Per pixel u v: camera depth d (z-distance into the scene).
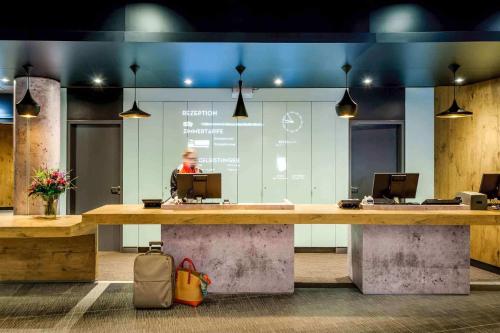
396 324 3.86
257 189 7.30
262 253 4.73
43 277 5.14
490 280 5.54
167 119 7.25
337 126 7.29
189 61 5.05
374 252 4.72
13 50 4.55
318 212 4.57
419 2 4.26
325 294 4.73
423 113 7.27
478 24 4.24
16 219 4.99
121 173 7.24
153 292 4.17
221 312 4.15
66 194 7.24
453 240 4.72
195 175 4.82
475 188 6.33
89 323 3.87
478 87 6.28
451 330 3.73
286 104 7.28
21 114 5.21
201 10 4.26
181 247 4.73
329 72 5.71
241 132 7.28
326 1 4.29
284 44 4.36
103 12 4.22
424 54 4.78
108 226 7.32
